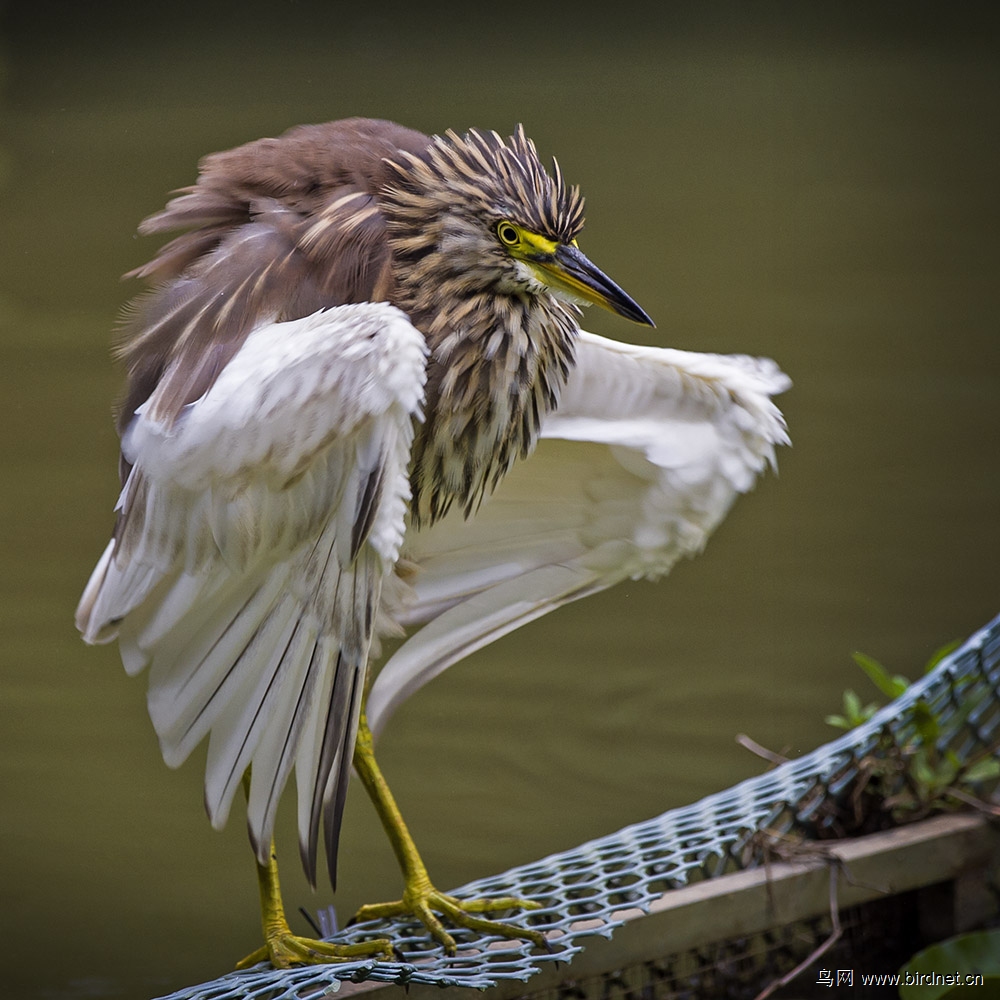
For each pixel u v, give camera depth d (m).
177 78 31.11
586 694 10.82
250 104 29.14
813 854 6.55
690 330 18.34
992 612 12.00
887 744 6.92
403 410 5.21
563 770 9.82
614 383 6.59
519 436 6.30
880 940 6.81
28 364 17.16
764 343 17.98
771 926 6.34
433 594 6.62
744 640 11.64
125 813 9.48
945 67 32.94
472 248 5.85
